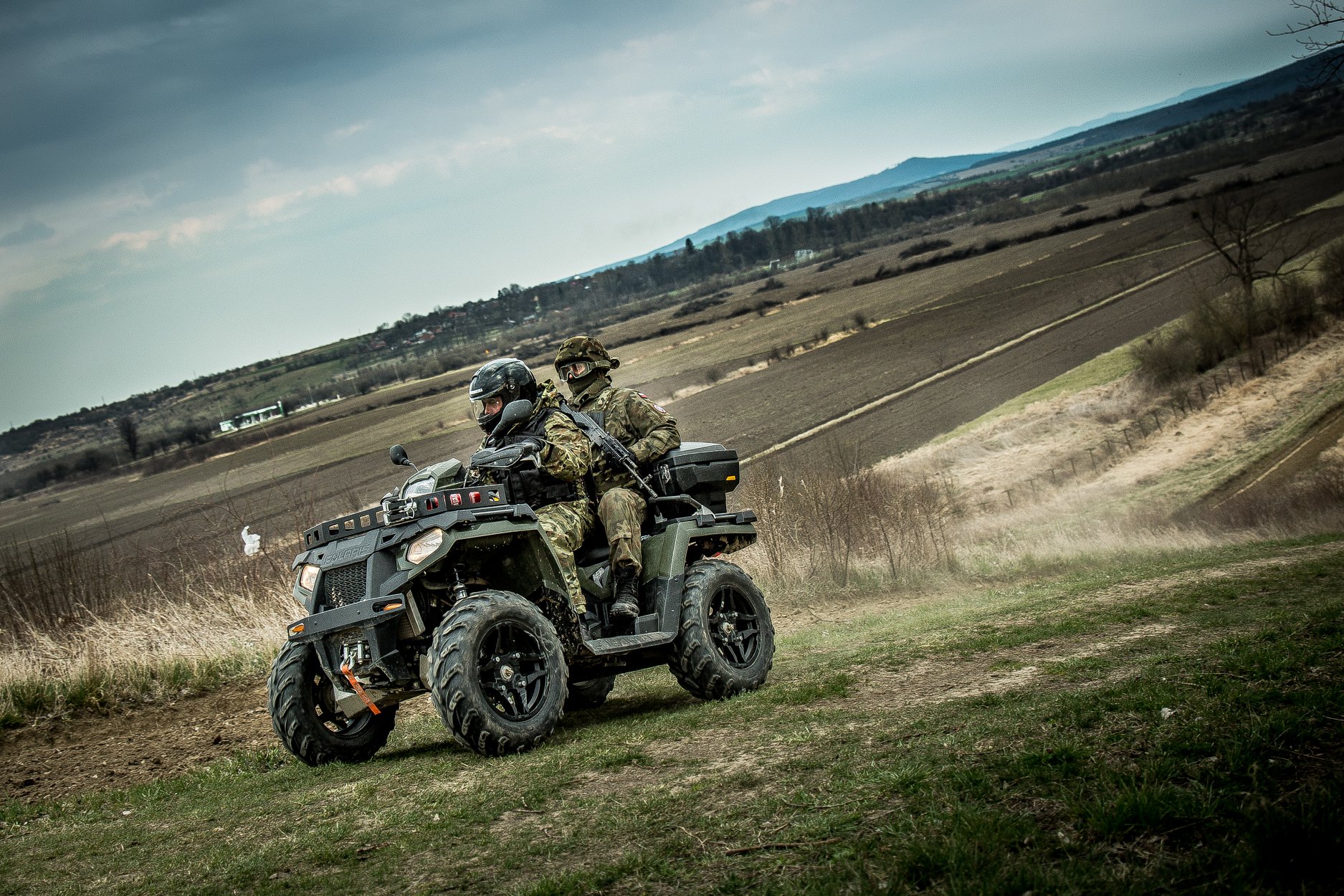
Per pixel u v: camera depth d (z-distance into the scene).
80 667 8.59
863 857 2.70
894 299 117.31
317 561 5.40
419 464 53.56
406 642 5.34
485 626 5.00
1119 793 2.80
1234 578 11.02
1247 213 61.56
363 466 58.97
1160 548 22.81
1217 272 77.88
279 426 106.44
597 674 6.25
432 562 5.06
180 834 4.25
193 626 9.96
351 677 5.15
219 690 9.06
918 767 3.40
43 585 10.30
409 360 185.12
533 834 3.41
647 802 3.56
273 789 5.05
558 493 6.00
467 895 2.94
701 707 5.86
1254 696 3.49
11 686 8.22
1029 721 3.78
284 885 3.21
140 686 8.72
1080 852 2.55
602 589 6.14
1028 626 7.66
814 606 15.31
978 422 52.53
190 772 6.34
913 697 5.07
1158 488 38.75
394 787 4.50
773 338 107.75
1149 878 2.36
